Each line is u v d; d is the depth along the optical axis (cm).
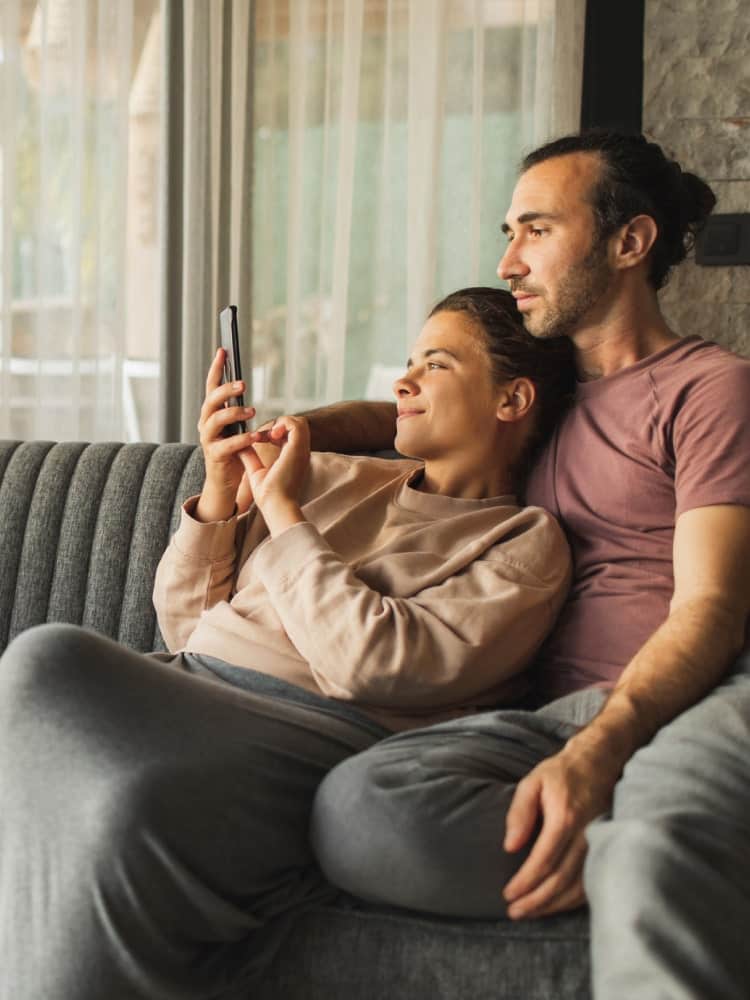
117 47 290
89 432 296
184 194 286
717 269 276
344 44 286
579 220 150
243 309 290
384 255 290
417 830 103
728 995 83
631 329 152
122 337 293
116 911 100
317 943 110
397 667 125
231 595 154
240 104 288
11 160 295
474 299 156
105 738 103
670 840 90
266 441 145
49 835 101
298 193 291
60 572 182
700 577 125
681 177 159
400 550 143
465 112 284
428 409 151
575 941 102
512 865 104
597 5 279
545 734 121
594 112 281
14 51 294
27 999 100
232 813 107
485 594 134
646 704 112
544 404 156
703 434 134
